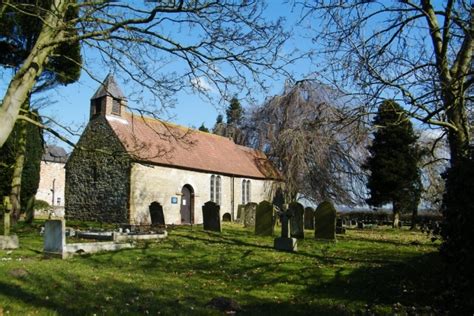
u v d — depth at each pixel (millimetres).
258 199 38906
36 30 17906
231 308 7023
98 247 13992
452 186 6426
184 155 31609
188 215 31156
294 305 7621
